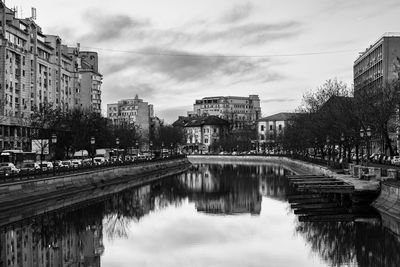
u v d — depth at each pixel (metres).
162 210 60.78
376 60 135.62
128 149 171.38
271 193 77.69
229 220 52.84
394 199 48.06
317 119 95.19
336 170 77.31
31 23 126.81
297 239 41.72
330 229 45.03
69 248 39.94
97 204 65.00
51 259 36.44
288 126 166.38
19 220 51.31
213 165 167.25
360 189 53.91
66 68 154.12
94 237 44.09
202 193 79.25
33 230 46.59
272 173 121.88
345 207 57.50
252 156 193.50
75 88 161.25
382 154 100.12
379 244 39.00
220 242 41.59
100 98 185.50
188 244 41.09
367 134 68.75
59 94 145.25
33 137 98.00
